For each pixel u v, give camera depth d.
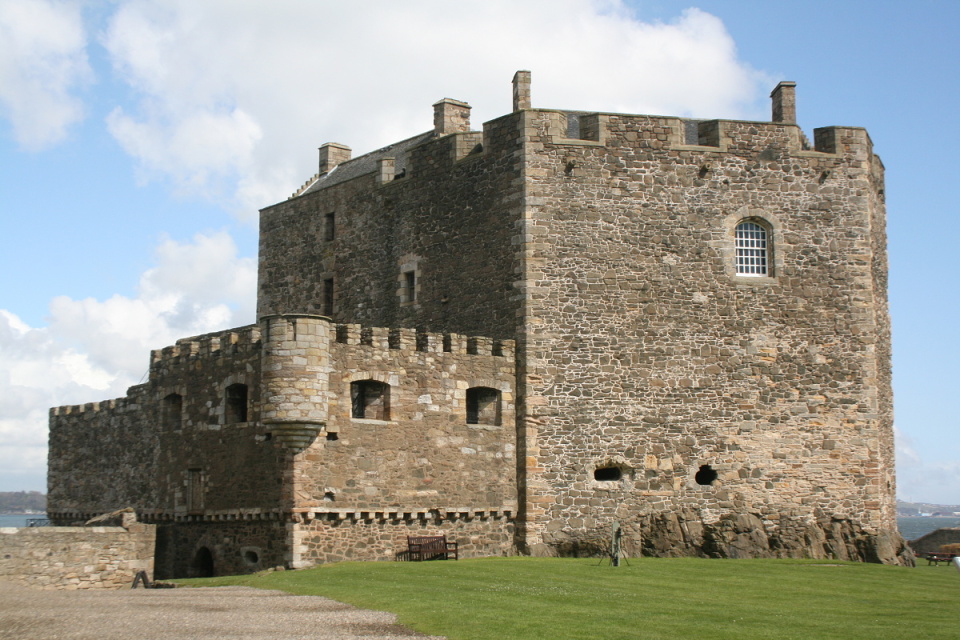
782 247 35.59
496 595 22.28
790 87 37.75
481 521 32.47
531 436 33.16
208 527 32.91
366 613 19.67
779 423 34.78
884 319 39.41
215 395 33.25
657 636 17.61
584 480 33.22
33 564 27.28
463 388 32.47
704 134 36.09
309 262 42.47
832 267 35.94
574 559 30.91
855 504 34.97
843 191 36.41
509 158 34.66
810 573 28.80
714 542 33.38
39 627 17.39
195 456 34.00
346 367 30.33
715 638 17.61
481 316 35.00
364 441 30.41
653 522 33.38
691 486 33.84
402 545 30.92
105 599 21.98
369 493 30.31
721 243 35.12
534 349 33.47
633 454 33.59
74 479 43.44
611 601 21.67
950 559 40.31
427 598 21.80
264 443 30.55
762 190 35.72
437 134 40.94
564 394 33.44
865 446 35.31
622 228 34.50
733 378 34.62
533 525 32.81
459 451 32.12
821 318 35.56
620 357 33.91
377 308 39.06
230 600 21.89
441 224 36.84
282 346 29.41
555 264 33.94
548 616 19.41
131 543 28.75
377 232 39.44
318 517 29.48
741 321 34.94
